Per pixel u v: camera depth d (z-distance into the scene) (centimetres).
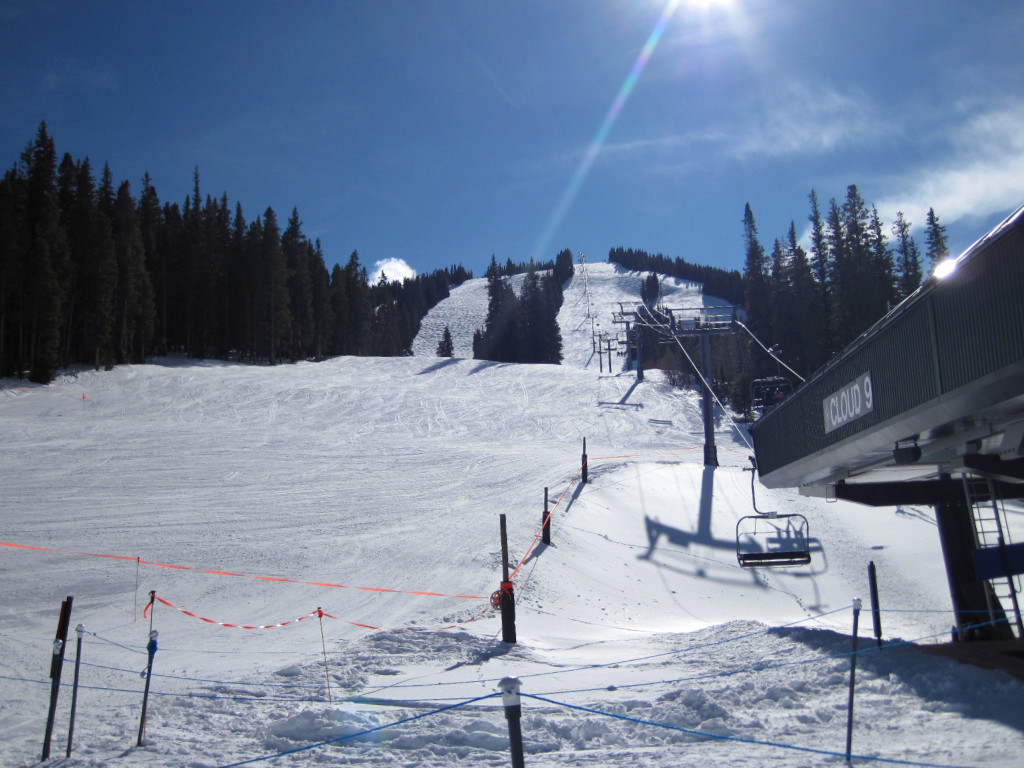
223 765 637
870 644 1011
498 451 3722
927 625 1616
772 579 2175
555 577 1955
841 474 1376
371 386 5472
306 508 2503
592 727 695
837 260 6272
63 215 6825
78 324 6078
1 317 5284
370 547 2094
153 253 7456
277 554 1989
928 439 1044
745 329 3494
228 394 4944
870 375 1097
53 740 734
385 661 1095
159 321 7356
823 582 2152
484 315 16425
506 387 5772
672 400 5406
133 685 1002
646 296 16550
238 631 1424
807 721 675
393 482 2962
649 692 843
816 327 6406
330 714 754
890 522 2645
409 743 683
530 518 2456
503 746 670
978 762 513
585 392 5575
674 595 2012
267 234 7475
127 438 3550
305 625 1477
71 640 1314
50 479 2708
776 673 880
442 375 6350
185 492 2641
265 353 7538
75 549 1931
